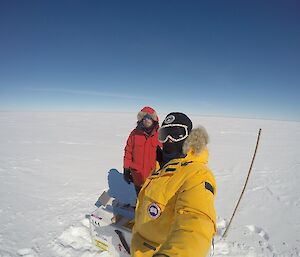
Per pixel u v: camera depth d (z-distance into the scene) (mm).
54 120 22969
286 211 4184
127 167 3393
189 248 785
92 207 3916
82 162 6930
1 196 4289
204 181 1093
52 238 3033
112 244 2600
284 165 7848
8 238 3020
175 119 1313
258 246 3082
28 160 6988
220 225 3574
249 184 5582
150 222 1255
